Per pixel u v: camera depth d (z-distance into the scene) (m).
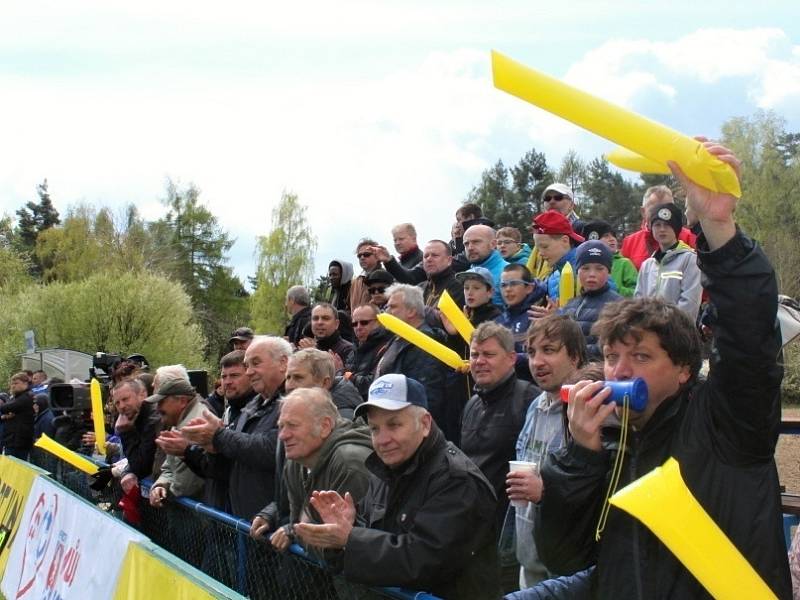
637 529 2.06
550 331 3.36
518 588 3.65
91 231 51.78
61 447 6.26
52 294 32.53
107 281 32.59
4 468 7.56
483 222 7.79
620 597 2.06
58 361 21.23
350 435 3.58
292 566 3.64
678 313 2.09
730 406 1.95
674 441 2.06
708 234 1.89
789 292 21.45
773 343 1.91
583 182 43.06
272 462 4.34
